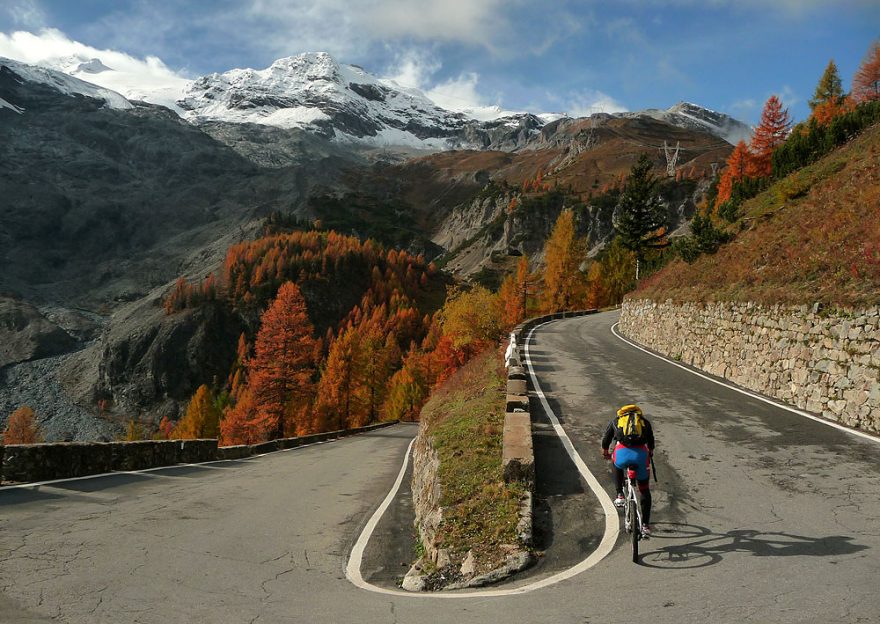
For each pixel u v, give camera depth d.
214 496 12.09
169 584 6.09
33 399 164.00
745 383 17.42
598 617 4.79
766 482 8.65
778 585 5.26
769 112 60.00
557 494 8.44
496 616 4.97
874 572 5.46
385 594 6.03
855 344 12.41
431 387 67.69
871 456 9.75
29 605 5.27
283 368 51.66
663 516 7.48
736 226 29.38
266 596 5.86
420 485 11.55
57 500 10.67
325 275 187.62
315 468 18.77
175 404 157.75
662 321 26.88
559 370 21.00
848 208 18.12
